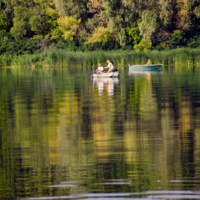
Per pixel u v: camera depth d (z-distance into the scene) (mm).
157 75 124875
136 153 29797
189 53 187500
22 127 40781
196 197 21688
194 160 27766
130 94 70312
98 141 33938
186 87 81938
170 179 24203
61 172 25766
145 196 21922
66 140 34500
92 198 21781
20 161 28297
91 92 75062
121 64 189875
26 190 23000
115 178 24484
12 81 106375
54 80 108688
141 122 42531
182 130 38031
